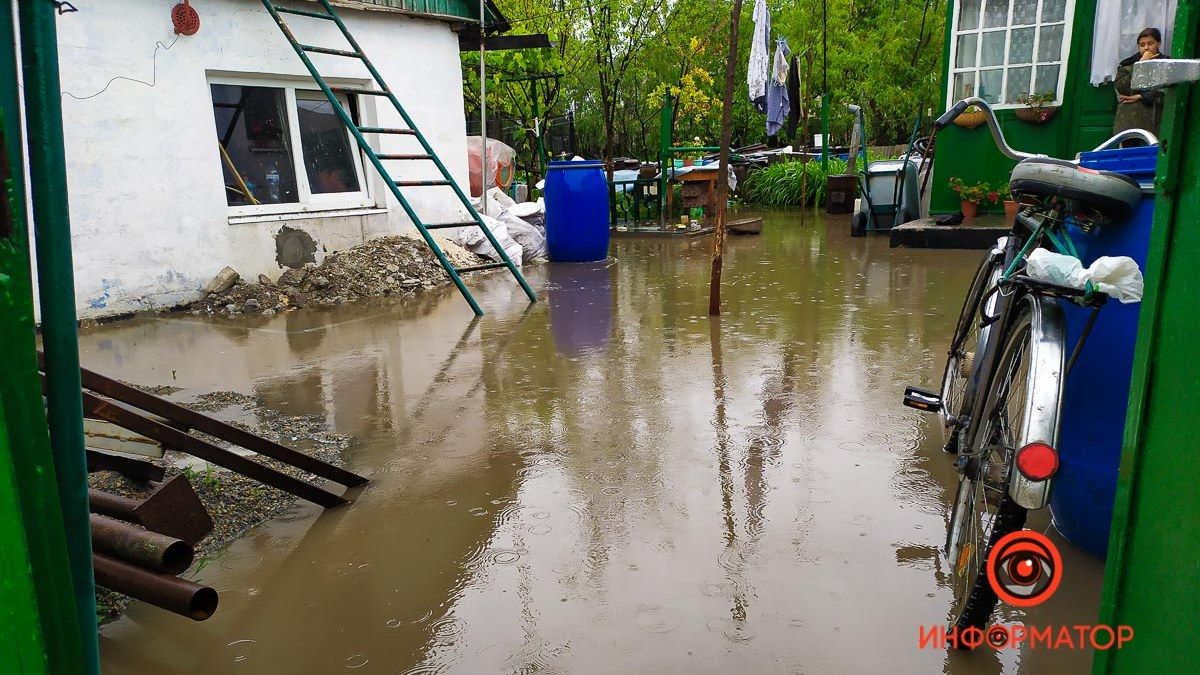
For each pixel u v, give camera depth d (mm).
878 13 21203
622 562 2244
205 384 4156
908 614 1963
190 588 1731
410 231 7723
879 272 6891
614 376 4023
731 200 15531
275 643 1942
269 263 6652
